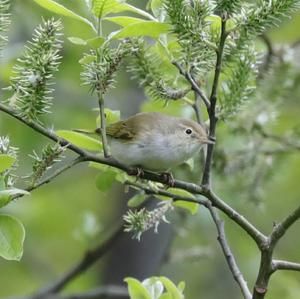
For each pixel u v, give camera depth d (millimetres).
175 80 8414
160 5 7797
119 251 16078
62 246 20312
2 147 7008
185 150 9805
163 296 7805
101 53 7262
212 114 7668
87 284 19281
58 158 7004
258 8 7355
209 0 7340
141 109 12750
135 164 9727
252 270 18688
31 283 19906
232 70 8359
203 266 19766
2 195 6602
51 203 20125
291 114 15750
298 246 19547
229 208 7734
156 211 7840
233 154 13414
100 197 21016
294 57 13859
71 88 18297
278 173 13625
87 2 7441
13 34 16844
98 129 8703
